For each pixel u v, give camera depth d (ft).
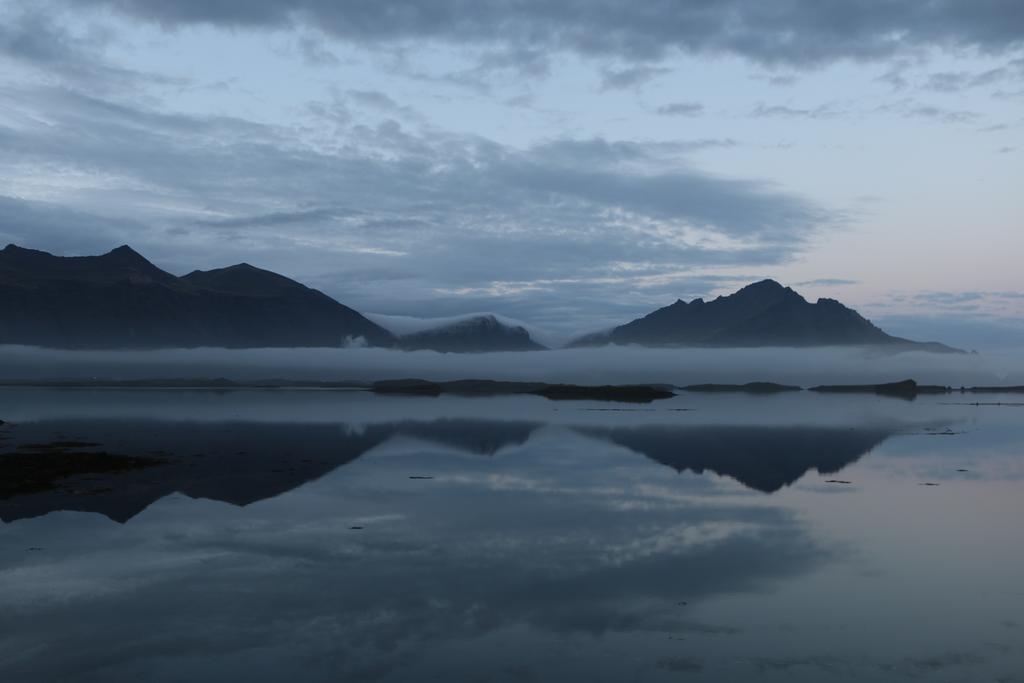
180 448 190.39
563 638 58.13
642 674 51.67
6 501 113.50
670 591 69.87
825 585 71.87
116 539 89.20
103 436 223.71
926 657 54.49
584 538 91.15
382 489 127.75
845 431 266.57
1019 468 159.94
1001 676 51.29
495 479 140.67
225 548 85.15
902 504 115.14
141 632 59.31
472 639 57.82
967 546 87.71
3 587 70.38
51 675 51.57
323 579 73.26
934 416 382.83
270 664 53.21
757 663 53.47
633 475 146.61
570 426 286.46
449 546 86.74
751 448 201.36
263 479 138.00
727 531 95.35
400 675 51.39
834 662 53.72
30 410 379.96
